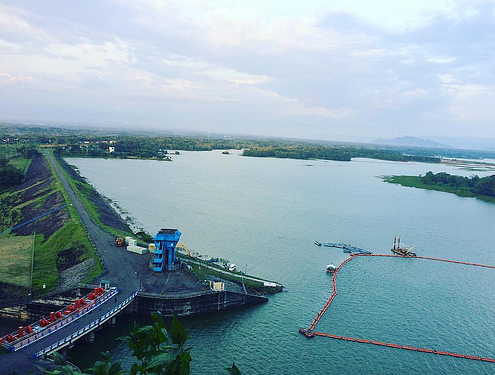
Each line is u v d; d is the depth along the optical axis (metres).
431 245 170.00
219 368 75.25
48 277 110.94
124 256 122.81
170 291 98.31
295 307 103.56
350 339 88.31
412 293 116.88
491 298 115.56
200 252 144.25
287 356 80.50
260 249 152.12
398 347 86.06
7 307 92.69
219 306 100.06
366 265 140.38
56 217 162.12
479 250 165.75
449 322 98.94
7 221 182.88
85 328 78.25
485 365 81.00
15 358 66.62
